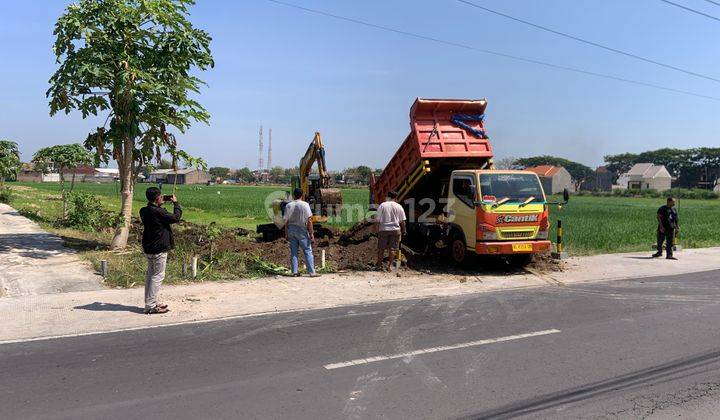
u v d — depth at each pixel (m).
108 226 18.88
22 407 4.84
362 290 10.64
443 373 5.83
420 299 9.91
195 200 47.25
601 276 12.85
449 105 13.88
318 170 17.27
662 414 4.80
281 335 7.34
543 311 8.95
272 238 17.53
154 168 15.25
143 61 13.54
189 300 9.41
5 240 15.05
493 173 12.81
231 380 5.57
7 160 24.03
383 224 12.74
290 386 5.41
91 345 6.79
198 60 14.30
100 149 13.95
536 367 6.04
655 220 31.25
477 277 12.32
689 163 119.62
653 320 8.34
